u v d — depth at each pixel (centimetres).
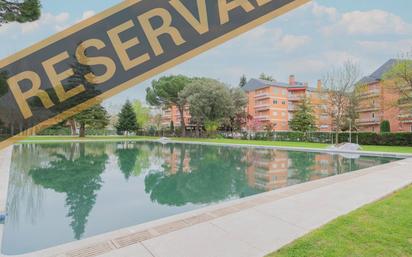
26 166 1198
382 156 1477
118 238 331
